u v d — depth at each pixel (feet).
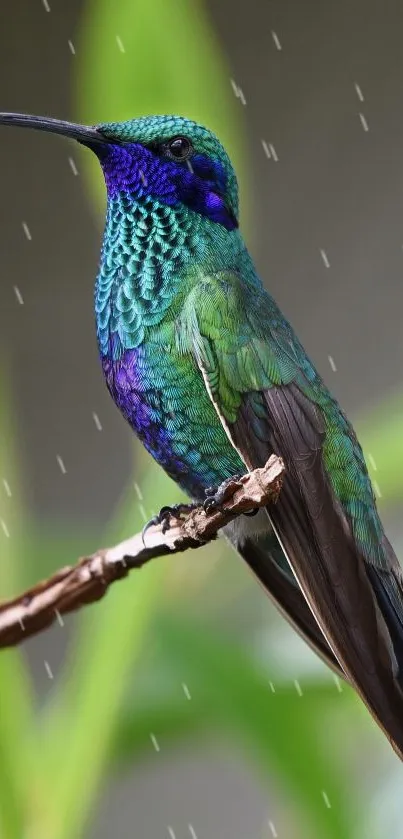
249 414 5.12
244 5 6.68
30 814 5.00
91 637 5.03
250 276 5.18
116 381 5.15
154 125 5.17
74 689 5.02
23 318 6.75
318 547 5.08
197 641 5.10
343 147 6.66
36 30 6.59
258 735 5.08
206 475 5.15
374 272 6.63
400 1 6.66
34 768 5.01
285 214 6.66
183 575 5.13
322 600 5.07
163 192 5.17
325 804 5.07
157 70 5.15
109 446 6.73
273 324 5.16
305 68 6.66
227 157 5.19
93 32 5.14
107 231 5.18
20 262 6.75
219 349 5.12
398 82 6.64
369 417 5.09
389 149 6.63
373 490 5.19
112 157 5.18
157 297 5.14
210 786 6.70
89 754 5.01
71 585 5.01
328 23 6.66
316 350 6.64
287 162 6.66
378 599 5.18
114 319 5.15
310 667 5.13
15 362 6.73
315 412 5.14
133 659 5.02
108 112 5.17
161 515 5.14
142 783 6.69
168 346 5.12
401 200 6.63
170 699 5.08
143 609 5.03
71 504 6.73
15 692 5.01
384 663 5.06
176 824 6.68
